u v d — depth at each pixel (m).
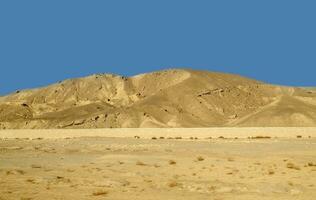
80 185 22.42
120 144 56.06
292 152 42.56
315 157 37.81
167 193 20.56
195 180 24.91
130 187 22.06
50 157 38.16
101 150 45.91
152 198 19.19
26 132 81.56
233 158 37.31
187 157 38.06
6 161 34.56
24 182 22.95
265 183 23.67
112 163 32.88
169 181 24.11
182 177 26.19
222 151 44.22
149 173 27.59
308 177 26.36
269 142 57.25
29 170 28.64
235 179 25.44
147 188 21.88
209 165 32.22
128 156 37.41
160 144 55.41
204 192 21.03
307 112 158.00
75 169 29.31
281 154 40.53
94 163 33.06
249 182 24.20
